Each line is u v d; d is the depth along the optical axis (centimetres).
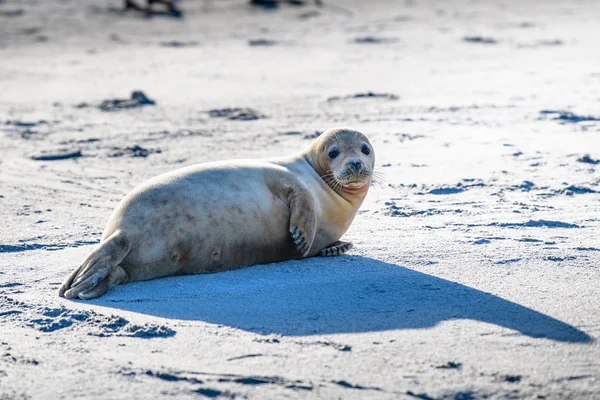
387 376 1508
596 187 3170
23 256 2458
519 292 1942
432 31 10106
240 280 2123
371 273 2142
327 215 2380
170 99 6041
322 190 2380
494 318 1773
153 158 4088
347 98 5656
